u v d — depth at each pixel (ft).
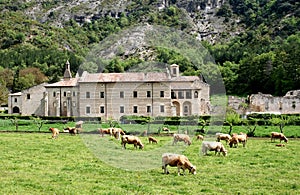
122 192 59.67
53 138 153.79
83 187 63.31
